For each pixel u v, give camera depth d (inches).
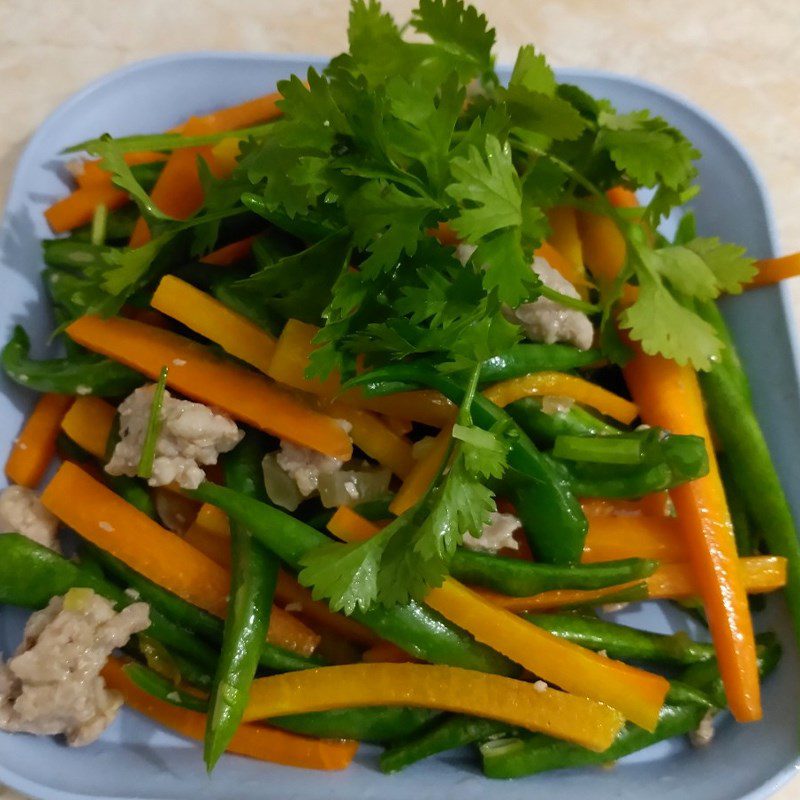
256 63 11.2
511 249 7.3
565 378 9.1
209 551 8.9
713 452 9.6
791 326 10.2
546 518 8.6
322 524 8.8
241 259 9.5
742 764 8.7
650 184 9.5
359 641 8.9
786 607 9.4
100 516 8.6
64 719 8.1
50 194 10.4
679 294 10.2
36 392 9.7
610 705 8.2
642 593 8.7
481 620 8.1
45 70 12.2
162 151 10.3
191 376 8.7
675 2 14.1
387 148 7.4
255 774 8.4
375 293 7.6
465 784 8.5
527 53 9.3
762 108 13.4
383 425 8.9
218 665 8.1
